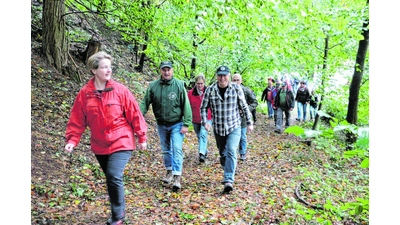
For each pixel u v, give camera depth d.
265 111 19.06
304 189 5.97
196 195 5.15
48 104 6.82
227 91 5.40
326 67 11.35
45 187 4.30
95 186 4.88
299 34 8.75
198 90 7.37
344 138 8.84
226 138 5.61
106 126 3.54
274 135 12.19
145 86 11.53
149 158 6.89
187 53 10.93
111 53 12.14
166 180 5.58
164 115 5.46
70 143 3.51
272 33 7.34
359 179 7.24
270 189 5.82
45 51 8.25
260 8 6.66
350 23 8.90
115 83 3.64
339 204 5.29
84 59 9.90
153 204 4.60
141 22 9.36
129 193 4.86
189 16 8.20
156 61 10.98
